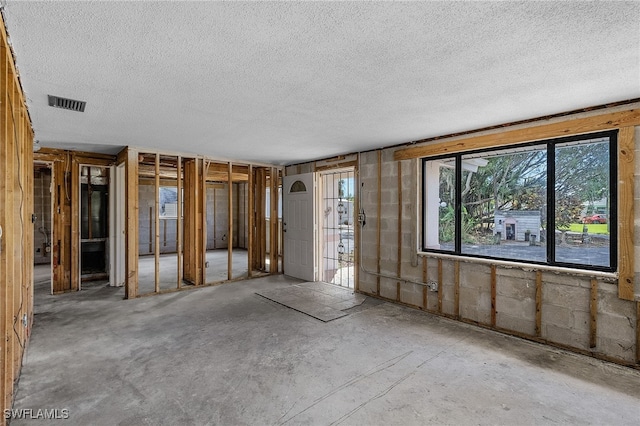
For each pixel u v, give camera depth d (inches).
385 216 188.4
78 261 209.5
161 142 179.2
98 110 118.3
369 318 158.1
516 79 90.9
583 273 117.6
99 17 61.1
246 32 66.6
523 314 133.6
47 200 315.0
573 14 60.1
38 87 96.4
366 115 125.5
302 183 249.4
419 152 169.0
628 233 108.0
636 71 85.4
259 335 136.3
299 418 82.6
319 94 102.6
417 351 121.6
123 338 132.5
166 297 194.2
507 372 106.2
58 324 147.9
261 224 282.2
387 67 83.2
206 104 112.0
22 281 110.1
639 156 106.3
